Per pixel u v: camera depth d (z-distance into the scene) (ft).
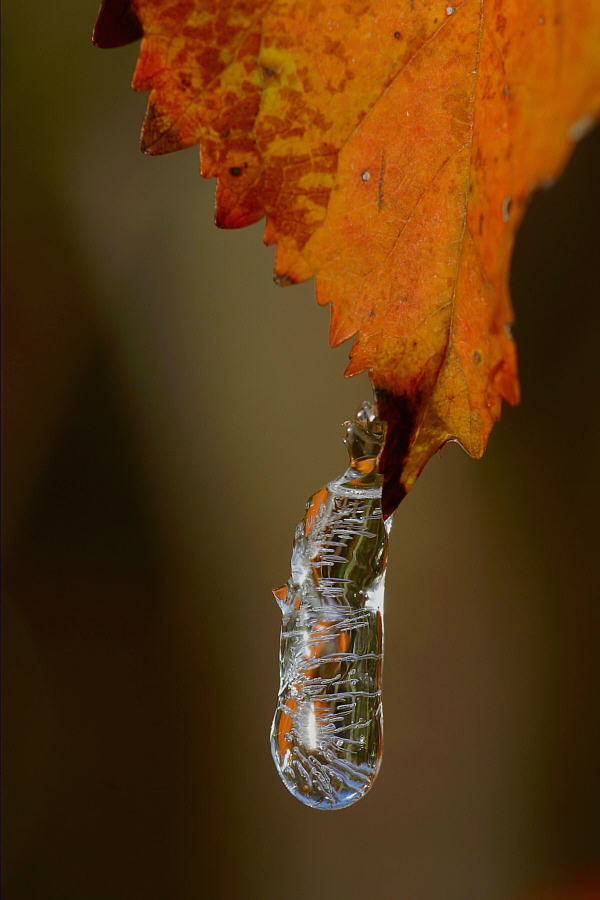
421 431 0.82
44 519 1.80
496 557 1.68
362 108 0.81
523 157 0.81
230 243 1.70
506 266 0.82
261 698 1.82
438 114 0.82
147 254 1.69
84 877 1.77
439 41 0.81
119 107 1.56
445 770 1.75
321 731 0.88
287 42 0.81
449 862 1.72
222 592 1.83
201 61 0.81
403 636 1.77
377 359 0.82
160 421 1.78
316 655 0.88
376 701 0.88
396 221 0.82
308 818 1.80
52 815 1.79
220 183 0.82
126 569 1.83
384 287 0.82
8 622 1.82
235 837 1.80
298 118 0.81
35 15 1.50
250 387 1.78
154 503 1.82
